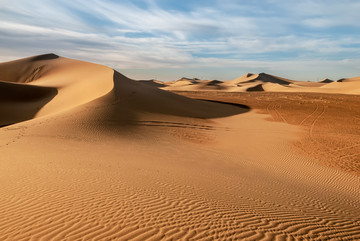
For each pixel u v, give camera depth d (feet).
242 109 131.54
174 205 19.35
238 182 29.04
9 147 39.58
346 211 23.21
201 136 64.28
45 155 34.83
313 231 17.25
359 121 92.53
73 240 13.85
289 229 17.04
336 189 31.94
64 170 27.43
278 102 164.66
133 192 21.68
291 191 27.81
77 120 64.49
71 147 41.63
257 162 43.16
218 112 113.80
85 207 18.11
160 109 98.07
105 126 62.64
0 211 17.28
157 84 631.97
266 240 15.15
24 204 18.40
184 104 121.29
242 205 20.85
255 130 75.05
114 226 15.52
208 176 30.50
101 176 25.90
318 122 90.53
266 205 21.68
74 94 139.74
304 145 57.47
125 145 47.52
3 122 98.89
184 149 49.19
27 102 134.72
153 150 45.60
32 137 47.32
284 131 73.97
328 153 51.06
